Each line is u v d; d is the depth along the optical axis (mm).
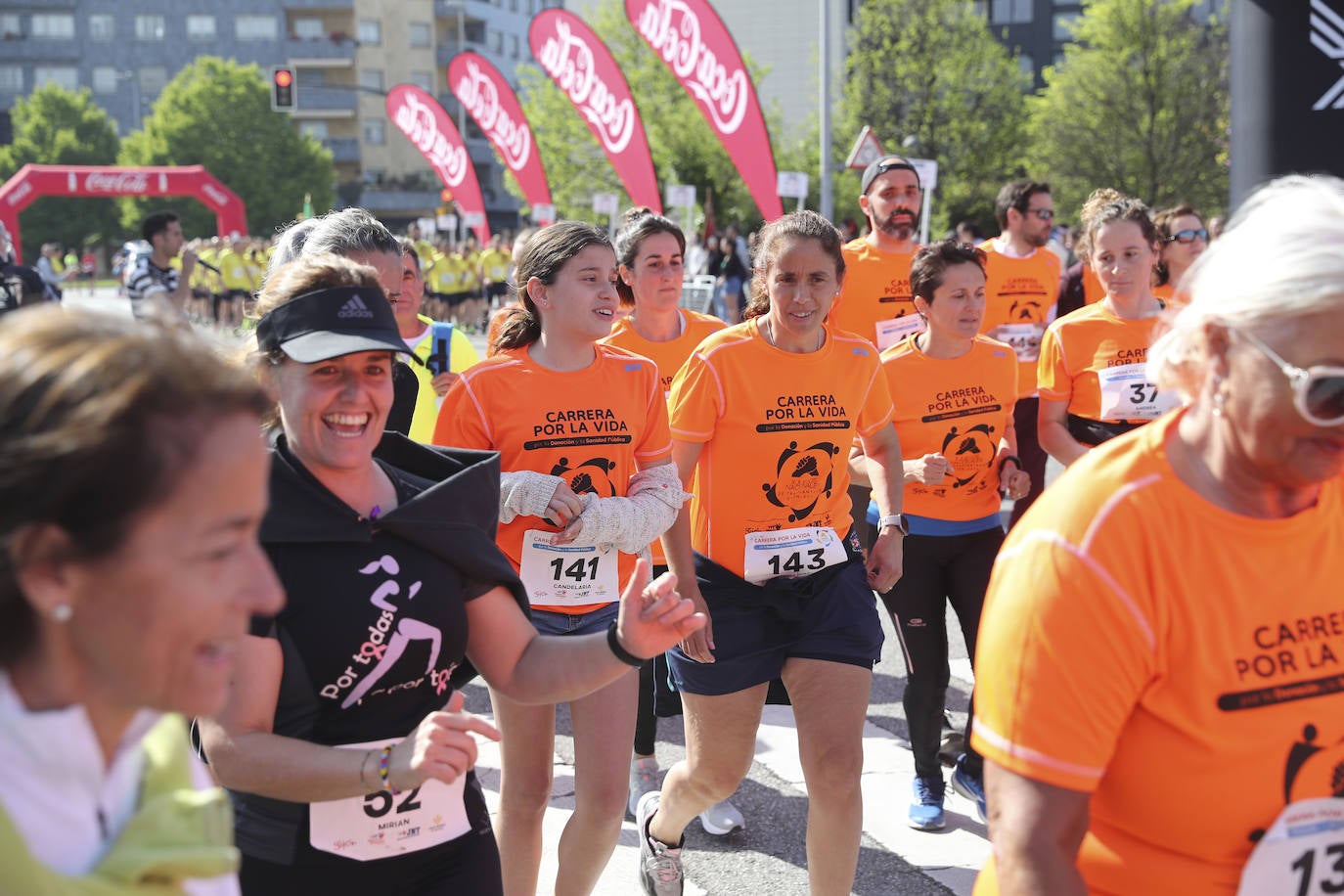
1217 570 1544
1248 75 4633
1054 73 37625
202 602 1122
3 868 1036
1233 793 1578
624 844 4066
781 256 3377
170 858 1149
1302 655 1564
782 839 4078
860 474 4254
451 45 81875
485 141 81562
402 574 2031
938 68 37344
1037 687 1562
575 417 3307
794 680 3260
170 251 9047
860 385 3568
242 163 65188
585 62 13820
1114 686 1547
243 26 81125
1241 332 1474
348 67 80625
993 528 4230
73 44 81500
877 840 4039
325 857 2021
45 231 68562
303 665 1965
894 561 3729
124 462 1054
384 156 81812
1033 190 6465
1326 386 1403
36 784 1104
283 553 1975
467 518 2139
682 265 4801
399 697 2043
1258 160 4648
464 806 2164
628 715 3045
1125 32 35438
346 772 1832
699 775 3336
